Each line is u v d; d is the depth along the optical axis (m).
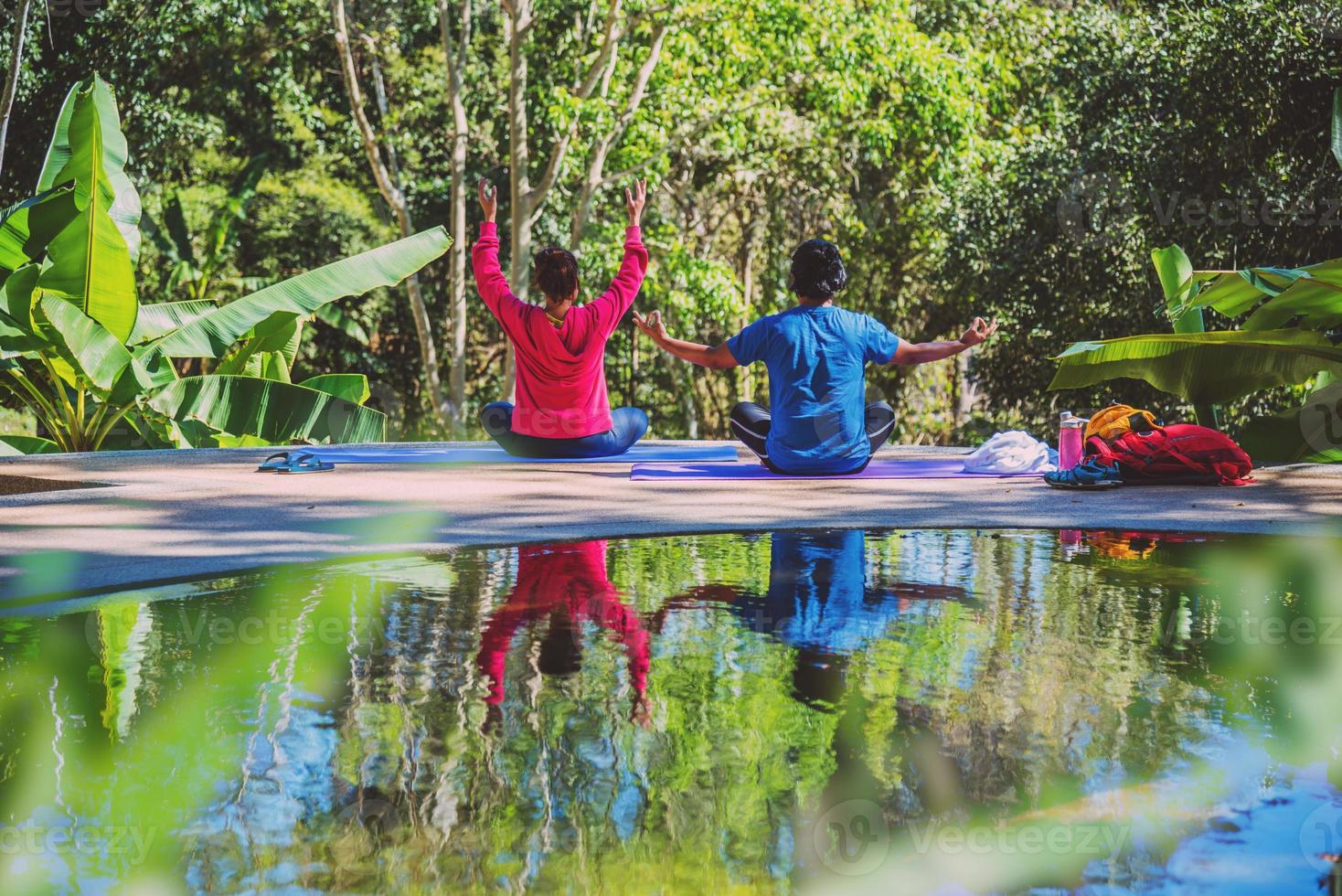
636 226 6.91
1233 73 14.23
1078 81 16.06
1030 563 3.62
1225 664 2.40
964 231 17.52
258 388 9.89
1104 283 15.97
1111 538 4.14
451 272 20.55
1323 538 4.14
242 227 21.67
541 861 1.49
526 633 2.68
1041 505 4.99
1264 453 7.59
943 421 23.39
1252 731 1.97
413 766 1.81
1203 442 5.72
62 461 7.15
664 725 2.01
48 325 9.12
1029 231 16.58
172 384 9.62
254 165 19.55
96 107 8.77
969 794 1.71
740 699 2.16
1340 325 7.18
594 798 1.69
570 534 4.20
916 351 6.24
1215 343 6.61
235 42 20.73
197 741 1.92
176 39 19.55
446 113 22.48
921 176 22.14
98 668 2.37
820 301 6.23
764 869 1.47
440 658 2.46
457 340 20.70
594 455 7.20
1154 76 15.20
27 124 18.55
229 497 5.21
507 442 7.13
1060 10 20.25
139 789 1.72
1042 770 1.80
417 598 3.09
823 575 3.40
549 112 18.27
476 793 1.71
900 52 18.56
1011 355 17.50
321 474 6.36
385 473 6.39
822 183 22.94
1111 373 6.86
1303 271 6.52
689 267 20.30
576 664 2.40
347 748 1.89
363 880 1.44
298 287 10.30
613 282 6.93
